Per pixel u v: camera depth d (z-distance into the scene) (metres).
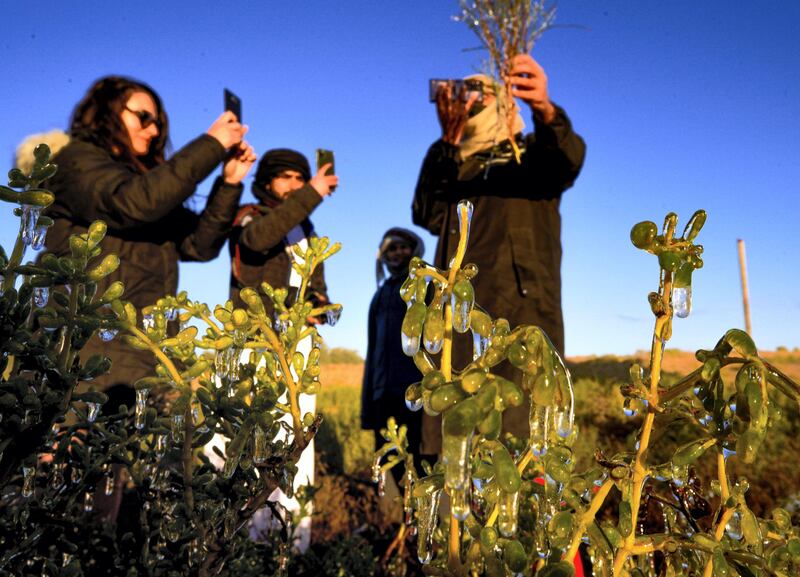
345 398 10.97
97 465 0.81
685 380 0.52
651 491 0.68
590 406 5.39
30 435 0.62
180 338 0.69
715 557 0.49
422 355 0.50
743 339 0.47
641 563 0.66
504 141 3.31
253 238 3.16
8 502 0.78
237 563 0.92
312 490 2.46
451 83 3.32
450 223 3.42
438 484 0.57
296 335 0.75
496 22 3.01
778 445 3.19
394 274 4.82
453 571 0.49
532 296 3.12
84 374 0.64
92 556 0.91
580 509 0.54
